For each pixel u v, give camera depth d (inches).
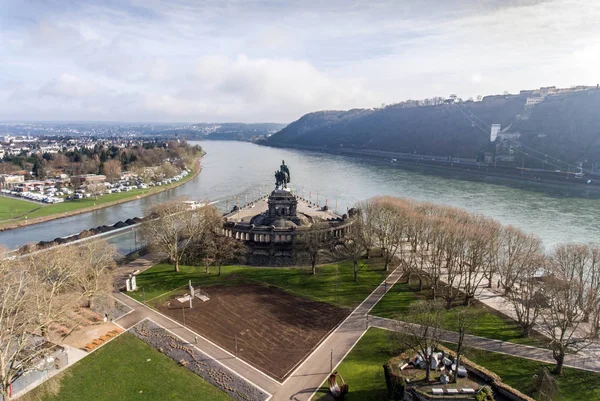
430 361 3368.6
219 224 7322.8
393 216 6697.8
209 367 3772.1
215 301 5152.6
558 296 4092.0
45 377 3582.7
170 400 3314.5
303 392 3412.9
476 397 3031.5
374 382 3513.8
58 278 4608.8
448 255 5502.0
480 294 5403.5
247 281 5826.8
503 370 3659.0
